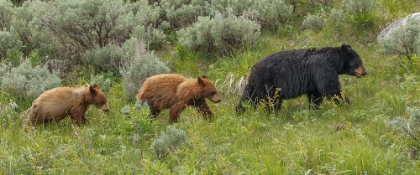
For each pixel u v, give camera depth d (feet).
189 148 64.80
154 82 76.69
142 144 68.28
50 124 76.38
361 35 94.84
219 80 90.07
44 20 101.40
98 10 99.04
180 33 102.94
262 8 105.19
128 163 62.34
